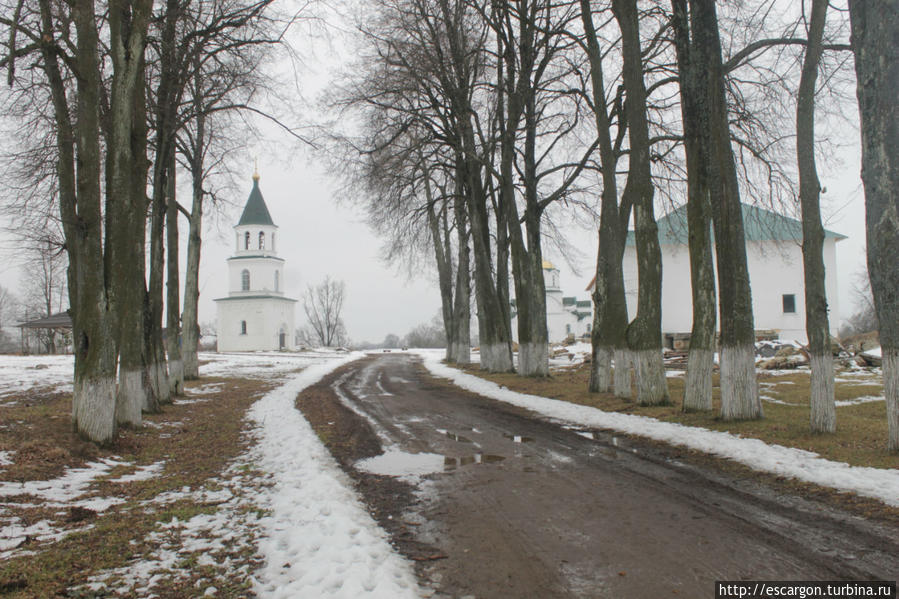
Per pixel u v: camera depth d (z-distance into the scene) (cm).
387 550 484
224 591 412
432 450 938
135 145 1188
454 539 515
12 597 400
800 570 427
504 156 2114
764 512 568
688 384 1166
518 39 2073
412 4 2070
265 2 1315
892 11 738
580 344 4394
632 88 1309
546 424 1186
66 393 1692
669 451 873
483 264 2550
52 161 1294
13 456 778
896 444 743
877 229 762
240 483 743
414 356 5959
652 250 1312
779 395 1438
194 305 2466
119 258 966
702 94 1137
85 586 421
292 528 543
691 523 541
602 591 399
